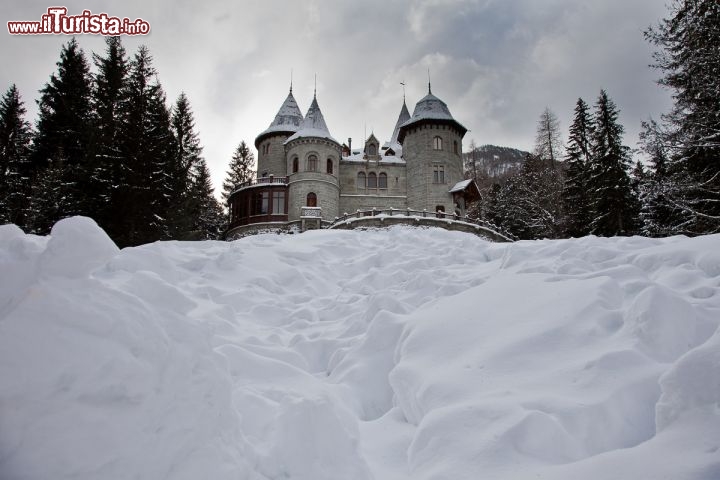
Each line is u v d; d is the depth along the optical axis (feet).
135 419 5.89
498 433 9.29
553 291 16.80
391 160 139.03
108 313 6.28
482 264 33.04
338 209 129.90
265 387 12.62
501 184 185.26
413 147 137.59
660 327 12.07
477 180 208.23
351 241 47.34
